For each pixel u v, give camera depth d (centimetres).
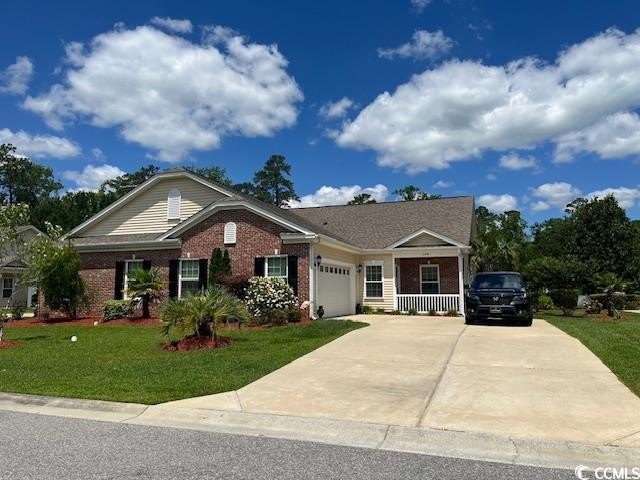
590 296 2239
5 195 6712
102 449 541
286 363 989
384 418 647
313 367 952
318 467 488
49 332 1645
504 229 5259
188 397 748
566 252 3719
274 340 1288
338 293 2184
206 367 948
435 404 707
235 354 1084
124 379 856
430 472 476
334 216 2906
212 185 2256
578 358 1002
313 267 1875
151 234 2319
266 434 602
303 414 668
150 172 6319
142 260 2128
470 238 2580
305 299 1847
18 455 521
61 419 666
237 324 1628
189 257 2041
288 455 525
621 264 3503
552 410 668
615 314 1947
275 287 1741
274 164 7312
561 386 788
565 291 2147
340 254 2200
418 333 1377
